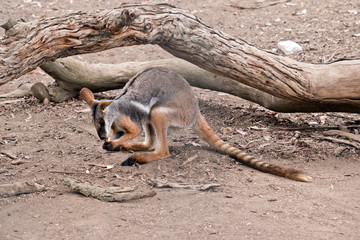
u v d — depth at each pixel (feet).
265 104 40.42
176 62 43.42
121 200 25.89
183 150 33.58
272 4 70.28
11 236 22.36
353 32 58.23
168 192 27.14
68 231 22.79
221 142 32.94
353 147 34.24
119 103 31.37
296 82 34.32
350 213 24.62
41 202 25.79
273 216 24.22
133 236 22.30
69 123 39.52
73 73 43.37
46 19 29.45
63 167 30.50
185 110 32.63
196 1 72.95
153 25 31.04
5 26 28.17
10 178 28.60
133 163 31.04
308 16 64.90
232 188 27.73
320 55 52.70
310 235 22.25
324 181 28.86
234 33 61.46
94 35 30.17
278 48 55.52
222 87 42.39
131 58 55.83
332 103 35.76
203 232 22.56
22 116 41.29
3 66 28.12
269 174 30.14
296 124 40.01
